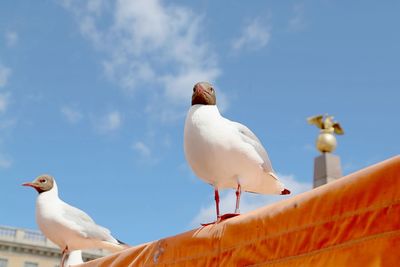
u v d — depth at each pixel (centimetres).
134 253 186
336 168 629
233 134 185
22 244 1329
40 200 245
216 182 188
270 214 150
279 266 142
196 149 185
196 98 189
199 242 169
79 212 248
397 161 119
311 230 136
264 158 191
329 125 654
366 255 121
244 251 156
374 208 122
